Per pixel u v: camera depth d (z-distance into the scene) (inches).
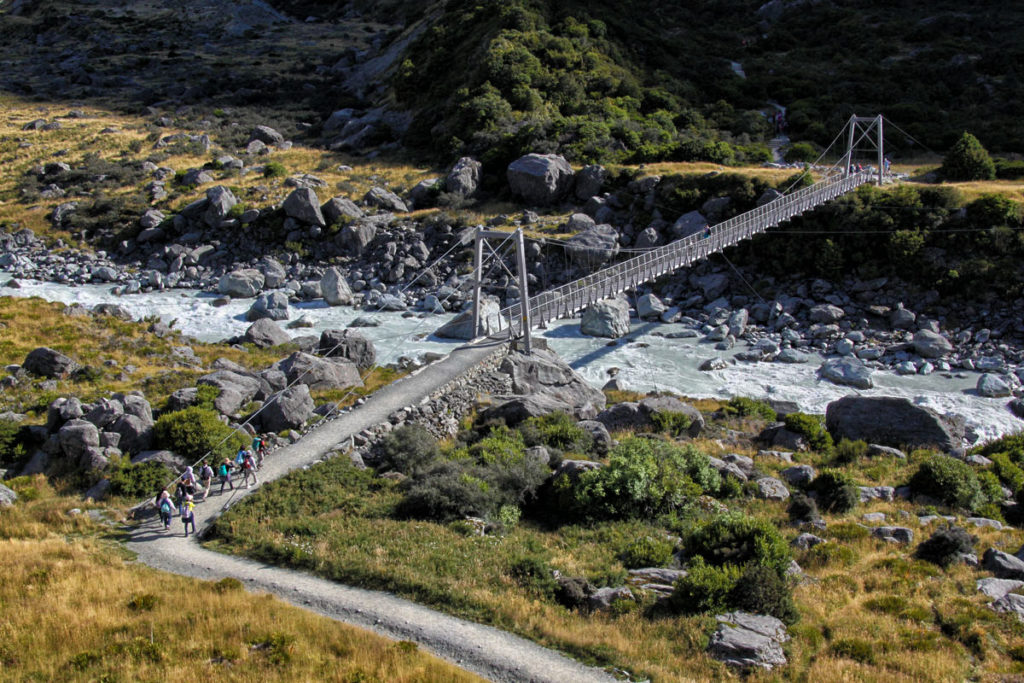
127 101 4370.1
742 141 3117.6
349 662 683.4
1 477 1102.4
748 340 2009.1
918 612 792.3
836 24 4281.5
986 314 1983.3
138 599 766.5
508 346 1679.4
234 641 709.3
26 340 1673.2
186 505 942.4
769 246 2299.5
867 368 1786.4
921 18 4229.8
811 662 703.1
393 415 1299.2
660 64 3735.2
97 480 1083.3
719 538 896.3
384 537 920.3
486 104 3105.3
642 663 686.5
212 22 6151.6
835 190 2298.2
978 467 1262.3
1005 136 2994.6
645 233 2438.5
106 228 2743.6
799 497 1069.8
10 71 5007.4
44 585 792.9
